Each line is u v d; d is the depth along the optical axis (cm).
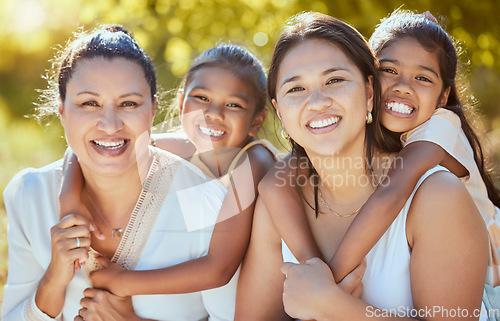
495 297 220
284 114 206
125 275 214
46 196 222
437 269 200
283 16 423
